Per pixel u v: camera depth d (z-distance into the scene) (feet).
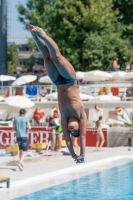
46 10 159.84
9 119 122.52
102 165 77.82
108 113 118.93
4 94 133.69
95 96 119.55
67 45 158.30
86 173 68.80
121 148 105.19
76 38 157.17
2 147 103.45
